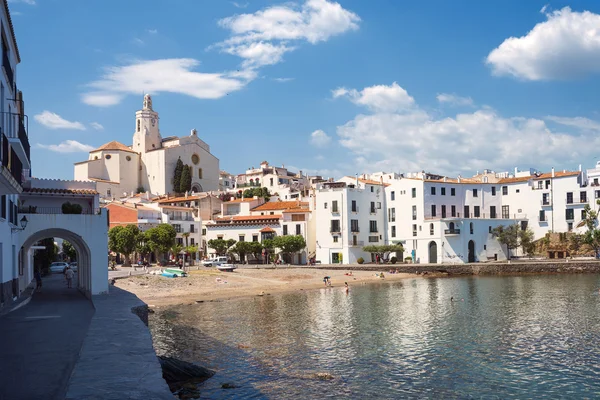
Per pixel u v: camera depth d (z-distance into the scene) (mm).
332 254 113688
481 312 49000
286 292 70562
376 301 58844
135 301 36656
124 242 101438
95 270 40750
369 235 116812
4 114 29531
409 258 113750
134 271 88250
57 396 13977
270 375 27375
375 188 119750
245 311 51500
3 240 30531
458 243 109688
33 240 43625
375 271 99562
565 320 43562
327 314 49062
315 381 26438
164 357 27328
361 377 27234
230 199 156375
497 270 98062
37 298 40062
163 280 75188
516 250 117125
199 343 35500
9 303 33344
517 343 35094
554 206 115500
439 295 63969
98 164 169250
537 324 41938
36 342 21078
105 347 19203
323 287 76938
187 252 113438
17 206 37250
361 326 42188
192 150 180625
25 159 30156
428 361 30562
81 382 14500
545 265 97625
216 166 189875
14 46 34312
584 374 27812
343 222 113062
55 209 47688
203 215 138125
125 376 15117
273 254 116562
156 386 14156
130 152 174375
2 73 28859
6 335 22734
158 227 104250
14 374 16125
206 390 24703
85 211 49062
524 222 118875
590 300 55938
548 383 26359
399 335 38281
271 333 39219
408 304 55719
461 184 119438
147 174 176250
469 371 28453
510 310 49938
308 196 143000
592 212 108125
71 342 21047
